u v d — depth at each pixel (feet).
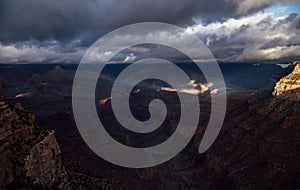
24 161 132.98
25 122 150.61
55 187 149.59
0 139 128.47
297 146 336.08
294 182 291.38
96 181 207.41
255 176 327.47
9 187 125.90
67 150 269.23
